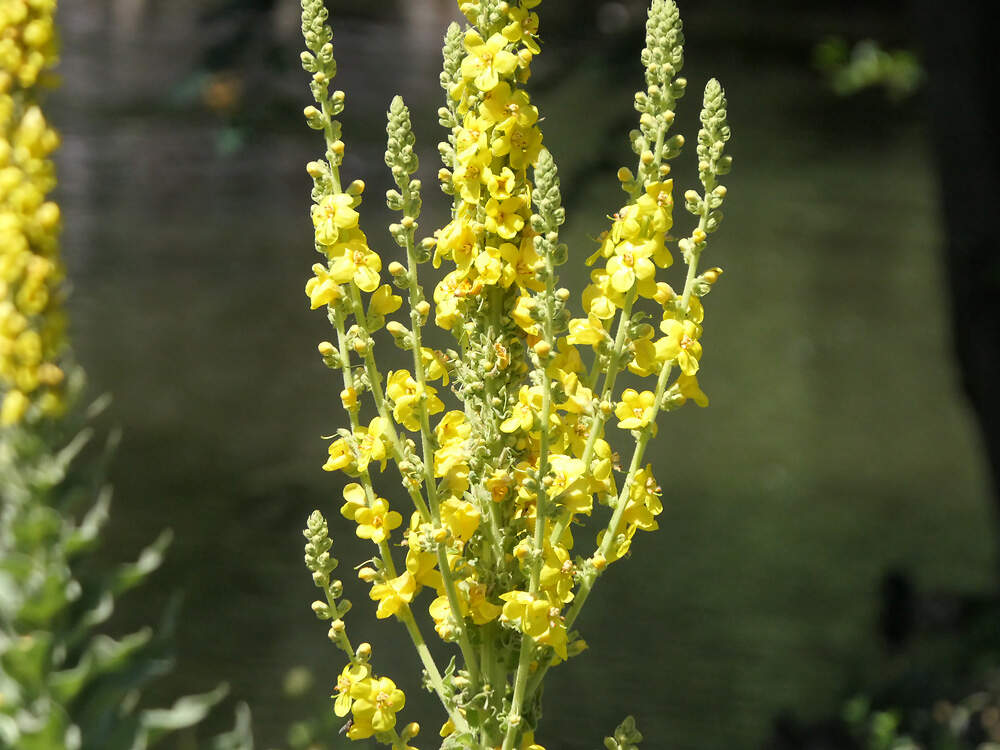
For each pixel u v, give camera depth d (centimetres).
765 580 711
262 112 450
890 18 2817
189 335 1060
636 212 141
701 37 2625
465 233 144
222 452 822
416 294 146
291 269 1253
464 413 152
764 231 1606
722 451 955
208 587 623
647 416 142
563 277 1132
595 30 486
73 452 284
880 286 1443
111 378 952
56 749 290
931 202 1781
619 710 542
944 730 509
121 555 662
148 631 307
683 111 2028
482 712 146
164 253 1253
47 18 241
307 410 916
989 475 591
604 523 756
